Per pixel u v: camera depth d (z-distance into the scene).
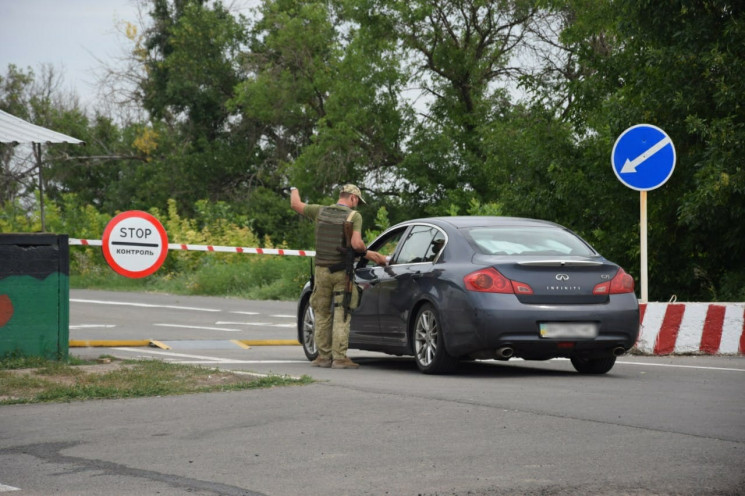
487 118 148.25
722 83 53.88
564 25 132.62
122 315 62.72
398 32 149.12
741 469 17.64
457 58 146.88
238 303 75.06
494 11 144.25
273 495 16.03
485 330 30.89
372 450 19.42
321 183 156.75
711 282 59.66
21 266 31.62
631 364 37.09
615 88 70.00
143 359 33.44
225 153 185.75
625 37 60.00
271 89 171.38
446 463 18.23
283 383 28.28
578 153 68.75
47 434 21.27
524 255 32.19
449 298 31.77
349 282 34.66
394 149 157.75
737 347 41.31
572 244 33.50
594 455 18.86
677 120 57.94
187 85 184.00
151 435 21.09
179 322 58.28
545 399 26.08
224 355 39.62
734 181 52.06
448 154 148.62
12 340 31.50
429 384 29.38
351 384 28.83
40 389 26.84
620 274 32.34
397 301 34.19
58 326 32.12
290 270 85.31
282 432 21.31
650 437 20.67
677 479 16.89
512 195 71.62
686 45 56.12
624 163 43.09
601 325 31.55
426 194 151.38
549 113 73.25
